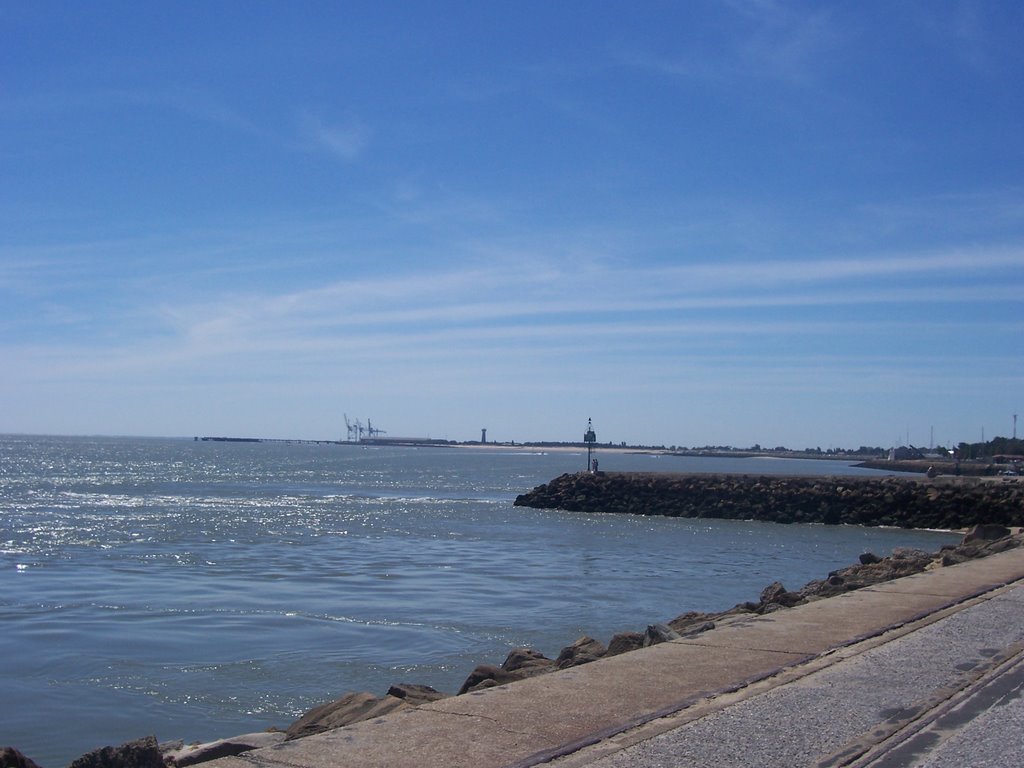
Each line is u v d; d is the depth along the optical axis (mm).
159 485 94562
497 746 6578
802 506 57656
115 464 156750
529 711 7488
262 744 10656
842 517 56062
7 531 44219
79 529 45625
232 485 95562
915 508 55094
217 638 19812
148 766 7941
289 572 30188
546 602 24656
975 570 17188
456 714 7371
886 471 143250
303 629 20734
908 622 11781
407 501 71062
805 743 6844
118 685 16219
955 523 53344
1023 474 105000
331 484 99000
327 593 25750
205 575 29359
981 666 9438
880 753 6754
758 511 58438
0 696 15547
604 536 45406
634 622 22016
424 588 26875
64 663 17625
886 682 8719
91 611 22766
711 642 10352
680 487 62562
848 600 13477
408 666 17562
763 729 7148
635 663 9266
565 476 68375
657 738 6855
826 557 37719
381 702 10461
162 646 19047
